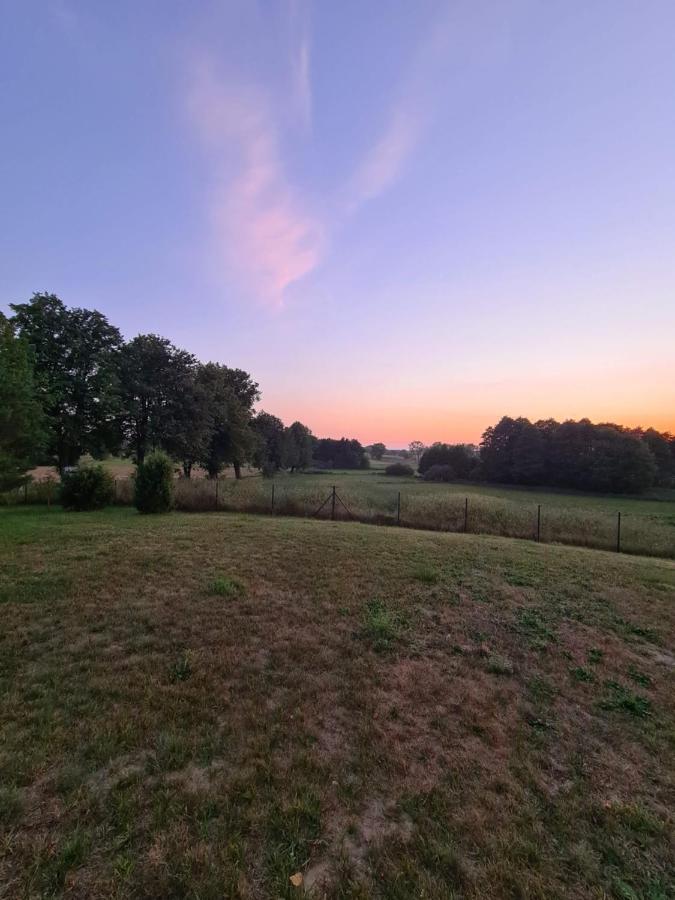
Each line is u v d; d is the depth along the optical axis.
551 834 1.98
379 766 2.39
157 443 25.89
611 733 2.82
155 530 9.27
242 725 2.72
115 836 1.87
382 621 4.42
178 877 1.68
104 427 23.16
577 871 1.80
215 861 1.76
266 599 5.09
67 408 21.06
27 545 7.45
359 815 2.04
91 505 14.13
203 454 29.33
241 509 14.46
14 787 2.11
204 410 27.89
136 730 2.60
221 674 3.35
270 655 3.71
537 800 2.19
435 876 1.74
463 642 4.18
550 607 5.26
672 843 1.96
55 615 4.39
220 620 4.41
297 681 3.29
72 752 2.39
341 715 2.88
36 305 20.48
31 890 1.62
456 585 5.95
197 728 2.66
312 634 4.18
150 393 25.52
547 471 48.19
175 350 27.69
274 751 2.48
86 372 21.89
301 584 5.71
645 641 4.41
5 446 14.06
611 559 8.19
